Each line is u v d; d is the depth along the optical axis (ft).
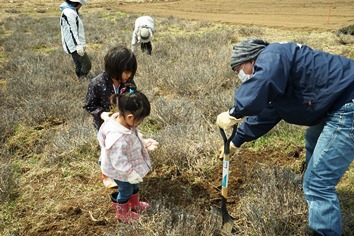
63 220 11.03
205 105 17.95
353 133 7.76
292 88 8.02
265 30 41.04
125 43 35.01
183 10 64.95
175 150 13.37
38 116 17.89
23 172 13.79
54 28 45.50
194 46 30.19
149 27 27.09
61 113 18.40
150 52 29.07
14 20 55.26
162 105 17.54
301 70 7.75
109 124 9.34
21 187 12.73
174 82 21.68
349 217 9.97
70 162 14.08
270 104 8.68
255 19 50.78
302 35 36.45
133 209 10.82
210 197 11.63
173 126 15.48
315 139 9.21
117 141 9.07
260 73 7.50
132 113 8.80
